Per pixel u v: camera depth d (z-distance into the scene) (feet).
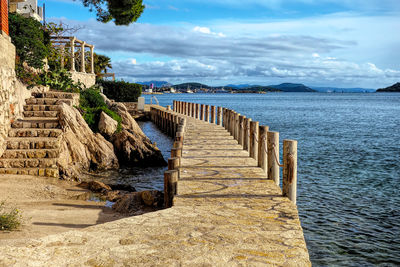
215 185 26.81
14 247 13.83
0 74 41.32
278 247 15.16
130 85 144.97
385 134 110.63
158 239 15.89
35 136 45.14
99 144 53.62
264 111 233.35
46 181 38.70
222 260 13.75
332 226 33.91
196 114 98.63
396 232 32.58
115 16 70.23
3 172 39.60
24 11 76.07
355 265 26.66
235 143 49.24
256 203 22.18
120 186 41.83
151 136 103.30
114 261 13.46
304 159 68.44
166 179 24.50
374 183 50.14
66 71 71.26
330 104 359.25
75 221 25.46
